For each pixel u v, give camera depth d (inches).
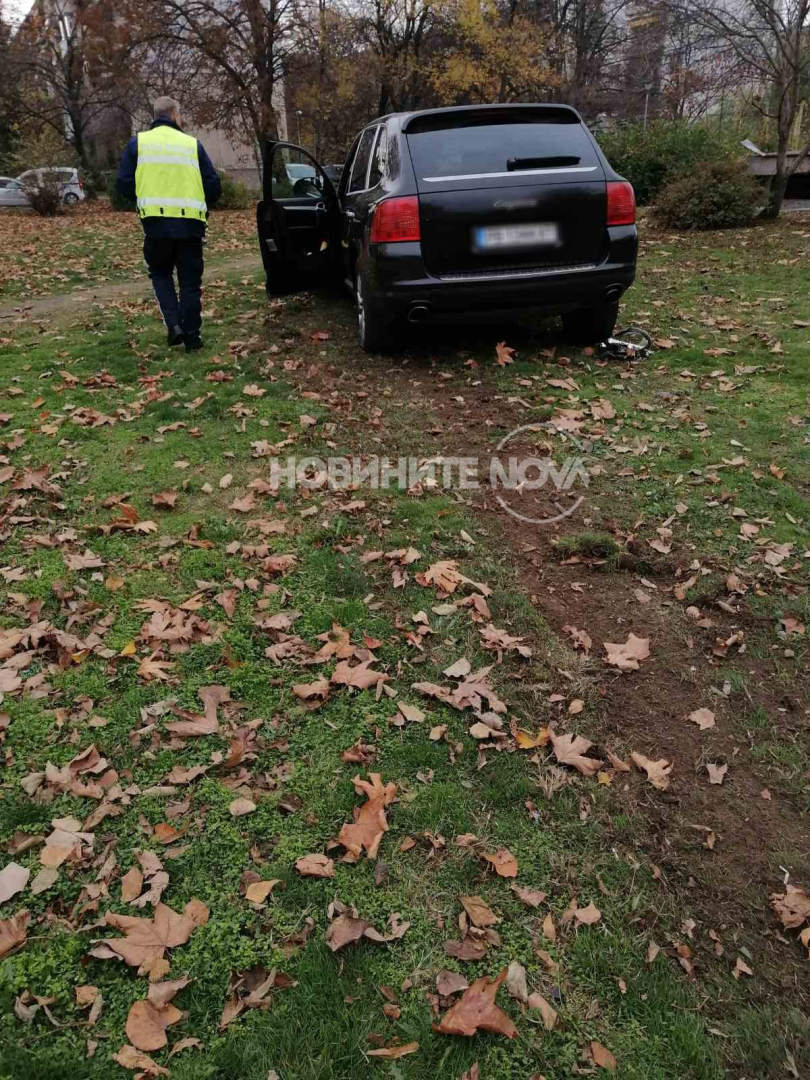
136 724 99.9
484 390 213.5
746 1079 63.7
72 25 1198.3
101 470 169.3
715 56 565.6
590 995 69.7
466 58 1021.2
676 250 399.9
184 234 238.1
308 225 292.8
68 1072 63.2
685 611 121.1
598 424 187.9
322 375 228.2
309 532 143.6
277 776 92.7
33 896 78.0
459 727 99.6
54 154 951.6
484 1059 64.6
